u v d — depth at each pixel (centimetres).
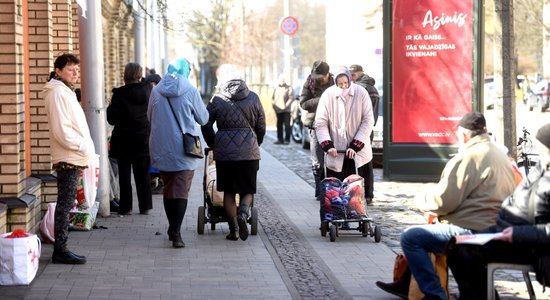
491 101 6612
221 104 1719
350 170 1938
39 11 1912
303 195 2478
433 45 2634
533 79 9231
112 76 3991
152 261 1538
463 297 1173
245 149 1706
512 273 1444
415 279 1194
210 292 1315
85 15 1975
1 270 1341
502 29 2248
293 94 4669
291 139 5062
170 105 1652
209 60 12231
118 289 1328
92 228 1869
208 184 1806
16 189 1591
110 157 2092
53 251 1552
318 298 1282
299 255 1602
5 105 1580
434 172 2653
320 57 15650
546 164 1099
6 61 1571
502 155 1187
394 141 2673
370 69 3688
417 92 2648
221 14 10962
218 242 1727
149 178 2078
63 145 1469
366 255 1602
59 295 1290
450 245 1131
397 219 2019
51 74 1503
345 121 1912
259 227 1912
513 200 1121
